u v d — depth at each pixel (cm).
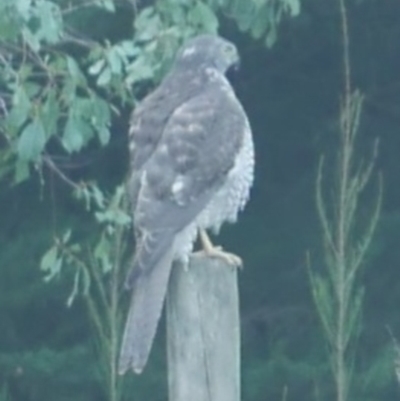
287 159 1970
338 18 1894
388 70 1956
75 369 1895
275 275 1961
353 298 1562
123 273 1382
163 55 1301
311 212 1964
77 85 1305
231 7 1344
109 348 1360
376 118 1962
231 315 982
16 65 1378
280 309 1953
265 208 1972
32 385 1902
